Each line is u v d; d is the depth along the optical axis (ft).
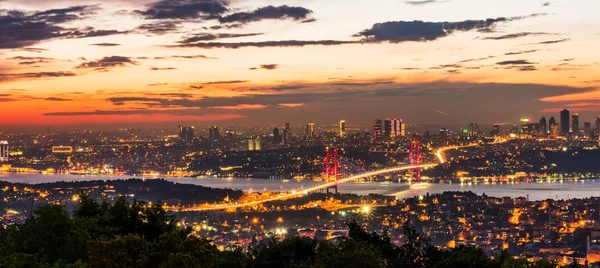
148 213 136.26
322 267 111.86
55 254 120.57
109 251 102.06
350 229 140.15
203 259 106.22
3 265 107.96
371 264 109.29
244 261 146.30
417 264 133.90
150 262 103.35
